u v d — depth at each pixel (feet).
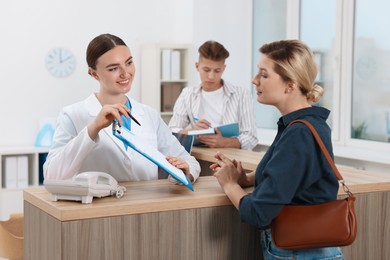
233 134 12.64
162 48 19.35
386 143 15.07
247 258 7.39
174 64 19.48
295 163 6.19
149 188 7.57
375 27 15.35
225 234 7.22
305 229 6.34
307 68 6.56
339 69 16.38
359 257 7.95
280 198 6.18
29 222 7.20
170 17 20.40
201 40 19.44
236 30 19.63
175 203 6.82
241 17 19.63
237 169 7.56
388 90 15.02
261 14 19.25
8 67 18.07
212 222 7.11
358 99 15.99
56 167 7.43
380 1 15.16
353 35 16.05
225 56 13.37
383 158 13.70
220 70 13.37
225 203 7.16
